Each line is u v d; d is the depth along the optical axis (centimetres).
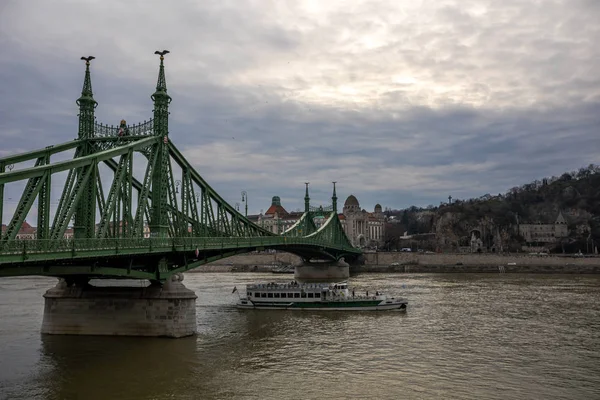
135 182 5712
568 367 4556
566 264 18112
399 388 3988
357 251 19100
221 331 6209
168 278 5744
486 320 6906
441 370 4475
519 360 4791
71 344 5331
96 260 4341
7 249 3133
